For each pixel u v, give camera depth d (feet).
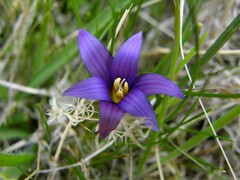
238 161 0.27
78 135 0.26
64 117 0.25
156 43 0.32
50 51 0.30
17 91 0.29
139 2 0.24
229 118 0.22
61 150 0.26
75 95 0.17
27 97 0.29
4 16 0.31
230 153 0.27
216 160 0.28
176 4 0.20
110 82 0.19
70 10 0.31
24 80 0.30
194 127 0.28
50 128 0.26
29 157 0.24
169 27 0.32
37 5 0.28
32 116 0.29
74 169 0.25
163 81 0.18
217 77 0.29
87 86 0.18
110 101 0.18
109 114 0.17
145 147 0.26
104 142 0.25
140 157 0.26
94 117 0.24
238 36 0.31
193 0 0.20
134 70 0.19
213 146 0.28
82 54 0.18
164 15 0.33
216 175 0.25
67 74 0.29
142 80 0.19
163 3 0.32
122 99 0.18
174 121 0.28
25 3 0.28
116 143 0.22
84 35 0.19
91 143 0.26
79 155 0.26
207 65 0.29
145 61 0.31
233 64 0.30
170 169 0.27
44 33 0.28
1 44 0.31
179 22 0.20
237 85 0.26
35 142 0.27
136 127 0.23
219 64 0.29
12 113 0.29
